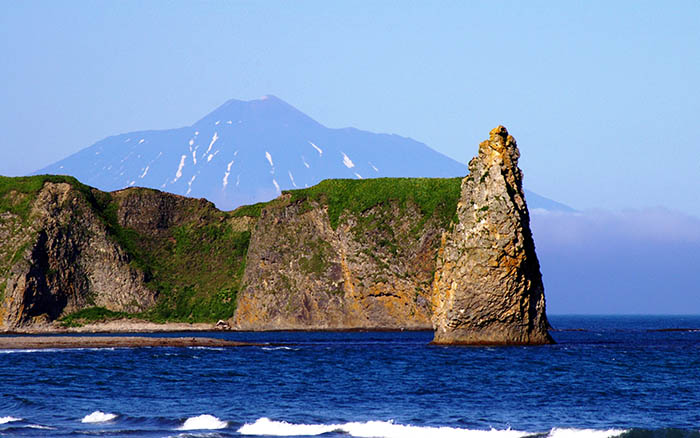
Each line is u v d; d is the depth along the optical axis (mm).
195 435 67125
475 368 111938
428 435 66812
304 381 100562
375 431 68250
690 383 96375
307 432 68125
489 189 133000
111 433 68062
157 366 118312
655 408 79250
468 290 135000
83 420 73625
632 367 113188
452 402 83812
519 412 77812
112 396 88188
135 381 100688
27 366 117125
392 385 96312
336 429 69000
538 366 113625
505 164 134000
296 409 79688
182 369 114188
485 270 133000
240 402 83938
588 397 86500
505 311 135625
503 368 111688
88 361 125500
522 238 132375
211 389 93562
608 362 119125
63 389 93375
